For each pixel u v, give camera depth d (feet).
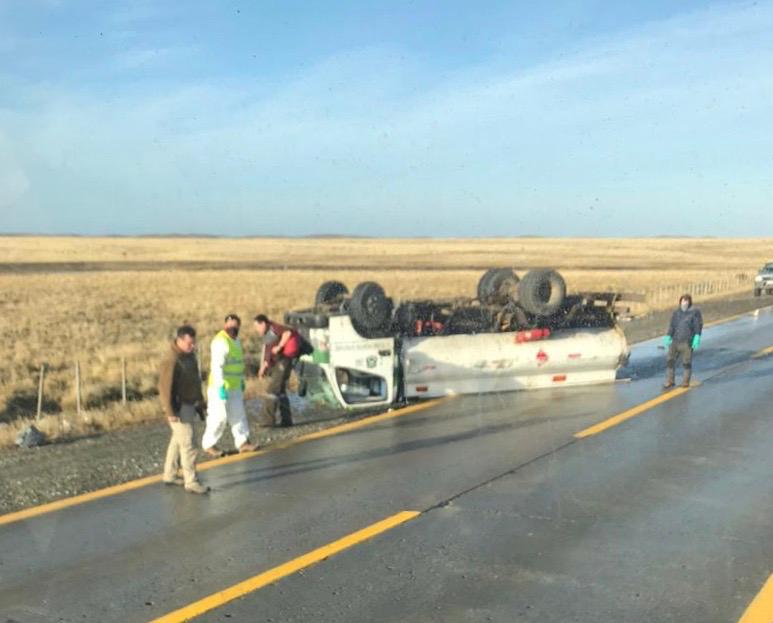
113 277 197.36
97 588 16.44
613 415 35.22
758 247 476.13
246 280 186.39
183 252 391.24
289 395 42.93
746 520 20.38
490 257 362.53
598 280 191.72
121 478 25.81
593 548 18.38
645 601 15.37
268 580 16.72
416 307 41.91
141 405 39.58
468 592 15.93
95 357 62.85
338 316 37.37
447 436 31.50
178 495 23.61
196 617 14.97
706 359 54.65
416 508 21.79
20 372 55.88
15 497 23.56
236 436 29.63
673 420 33.94
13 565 17.83
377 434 32.27
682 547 18.40
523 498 22.58
